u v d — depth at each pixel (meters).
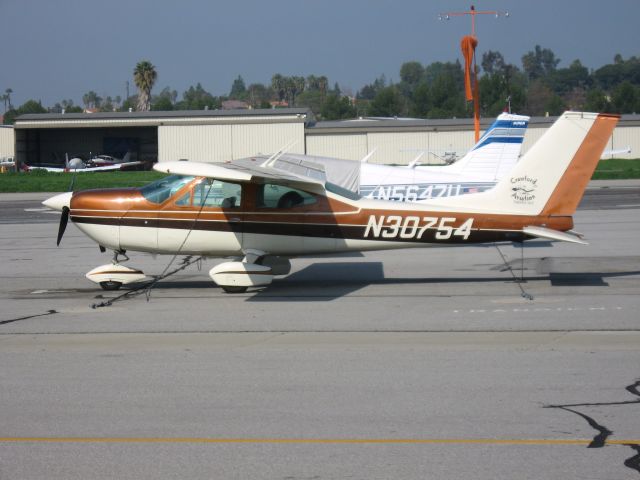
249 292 33.47
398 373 20.33
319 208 33.53
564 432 15.82
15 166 168.88
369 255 44.50
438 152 137.50
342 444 15.42
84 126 165.88
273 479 13.88
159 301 31.66
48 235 57.22
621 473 13.85
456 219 33.44
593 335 24.25
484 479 13.71
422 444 15.34
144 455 15.05
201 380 20.00
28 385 19.75
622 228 54.75
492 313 28.03
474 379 19.62
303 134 148.38
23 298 32.75
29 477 14.16
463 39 76.12
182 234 33.88
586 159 32.97
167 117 165.50
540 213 33.34
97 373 20.80
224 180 32.09
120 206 34.12
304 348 23.30
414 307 29.45
